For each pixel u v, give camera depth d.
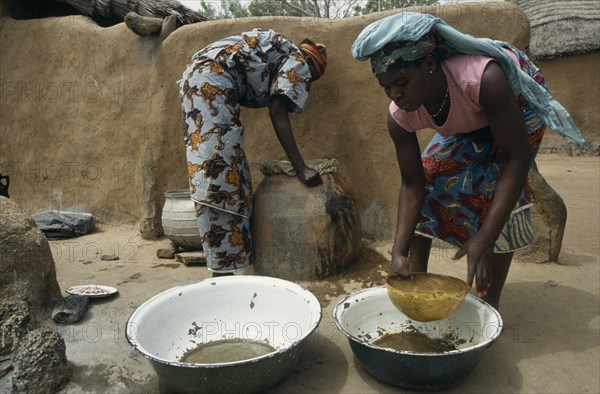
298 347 1.89
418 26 1.66
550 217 3.18
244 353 2.19
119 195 4.27
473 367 1.84
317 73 3.20
